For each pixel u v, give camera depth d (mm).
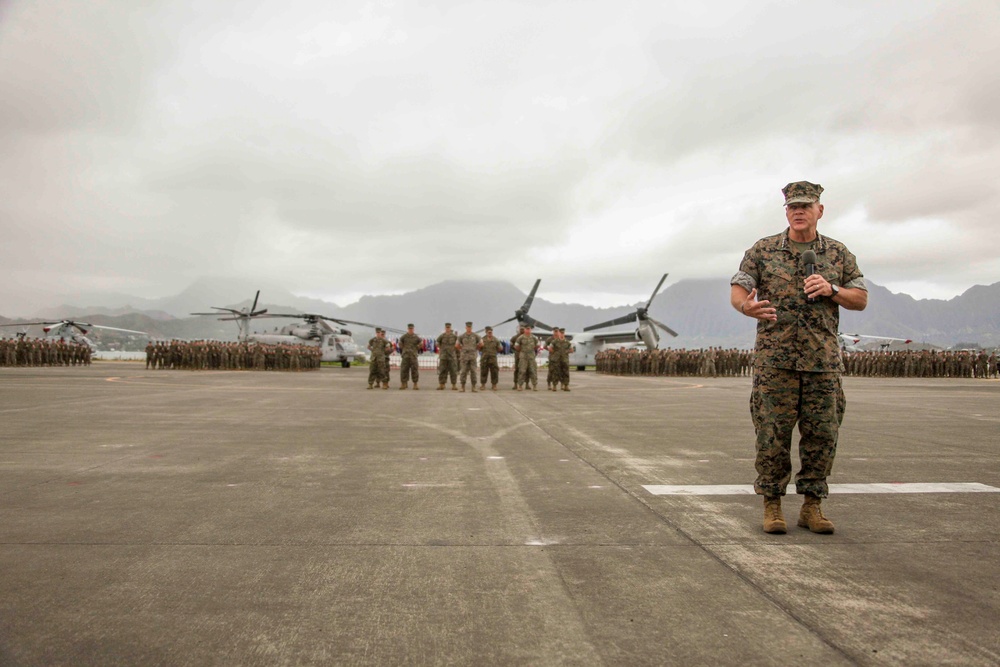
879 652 2469
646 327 41719
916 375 37875
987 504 4914
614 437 8805
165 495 5168
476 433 9211
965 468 6426
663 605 2936
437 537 4008
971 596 3045
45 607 2900
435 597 3031
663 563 3523
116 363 53281
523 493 5277
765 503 4266
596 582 3230
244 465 6562
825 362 4145
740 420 11086
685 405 14453
